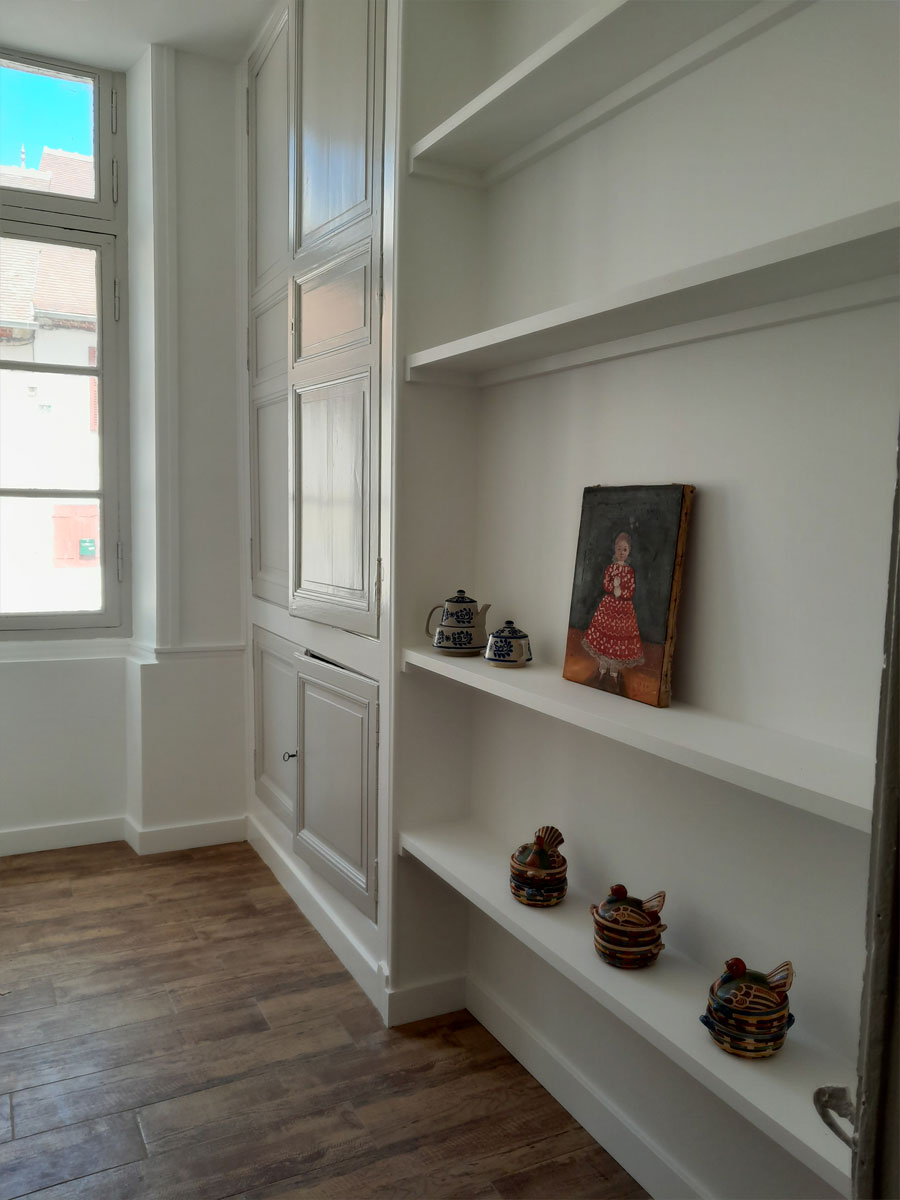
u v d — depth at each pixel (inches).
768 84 53.9
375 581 88.4
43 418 129.8
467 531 87.4
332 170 95.4
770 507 54.5
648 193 64.0
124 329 133.5
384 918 89.6
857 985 49.9
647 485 62.9
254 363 126.8
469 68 83.0
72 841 132.9
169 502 129.3
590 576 67.4
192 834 133.6
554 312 60.1
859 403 48.8
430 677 86.6
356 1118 73.9
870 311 48.0
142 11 114.1
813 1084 47.7
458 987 90.8
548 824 77.9
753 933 56.8
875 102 47.4
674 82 61.1
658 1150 65.6
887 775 34.7
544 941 64.1
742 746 50.0
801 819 53.2
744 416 56.3
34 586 131.2
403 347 82.0
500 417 83.3
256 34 120.0
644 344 62.7
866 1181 35.7
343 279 93.4
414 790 86.9
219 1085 77.9
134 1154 69.5
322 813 104.7
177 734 132.3
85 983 94.4
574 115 70.0
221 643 134.5
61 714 131.2
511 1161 69.4
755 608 55.6
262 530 126.6
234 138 129.8
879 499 47.9
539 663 77.3
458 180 82.4
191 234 128.0
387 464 85.5
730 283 47.4
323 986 94.7
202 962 99.3
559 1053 77.0
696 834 61.4
